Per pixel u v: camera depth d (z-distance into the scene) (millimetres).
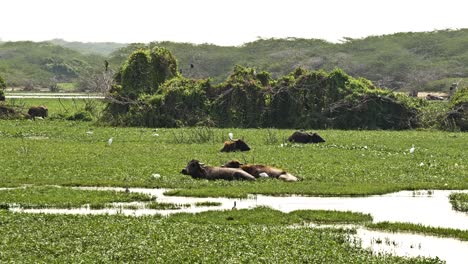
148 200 45531
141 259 29875
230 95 122812
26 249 31156
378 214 42188
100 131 101062
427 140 91750
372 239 35750
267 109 122688
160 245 32000
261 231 35812
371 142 87312
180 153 71062
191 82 127000
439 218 41250
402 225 38219
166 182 52094
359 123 120438
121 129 107000
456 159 69125
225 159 65750
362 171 58719
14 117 126000
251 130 109500
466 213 42875
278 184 51688
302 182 52844
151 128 112438
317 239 34375
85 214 39938
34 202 43281
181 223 37344
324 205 44844
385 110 122250
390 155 71312
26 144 78188
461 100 122000
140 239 33125
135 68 130250
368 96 121875
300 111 122562
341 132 107375
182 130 103438
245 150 74500
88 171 56969
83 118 127125
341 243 34250
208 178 54406
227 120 121188
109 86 149875
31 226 35719
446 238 36312
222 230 35875
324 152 73438
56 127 107375
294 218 39781
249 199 46500
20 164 60250
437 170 60344
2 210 40312
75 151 71250
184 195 47531
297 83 124812
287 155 69938
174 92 121750
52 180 52344
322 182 53000
